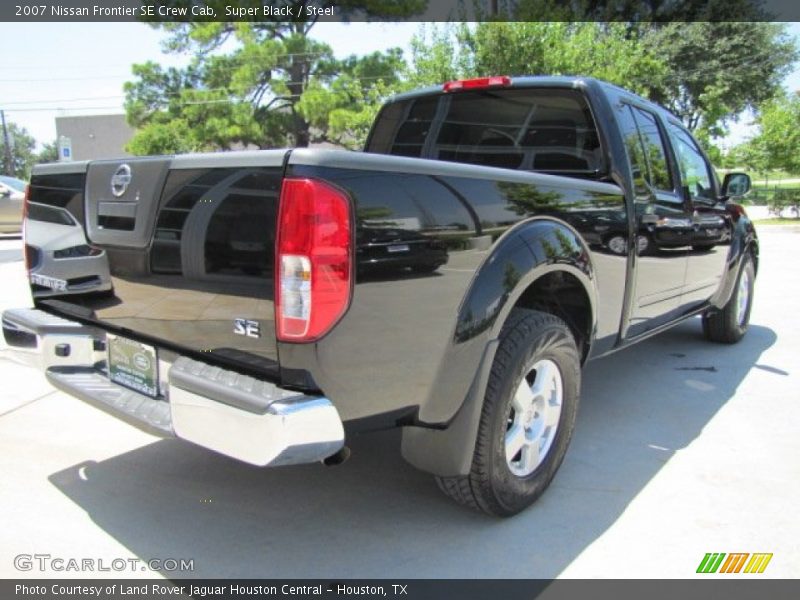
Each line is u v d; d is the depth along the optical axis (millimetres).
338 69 24141
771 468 3420
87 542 2744
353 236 2143
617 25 20531
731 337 5820
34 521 2891
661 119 4441
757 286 9008
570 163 3877
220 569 2570
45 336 3074
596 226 3293
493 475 2703
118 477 3305
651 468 3426
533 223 2857
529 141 4086
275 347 2199
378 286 2227
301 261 2086
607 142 3689
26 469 3381
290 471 3387
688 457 3557
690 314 4906
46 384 4664
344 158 2152
